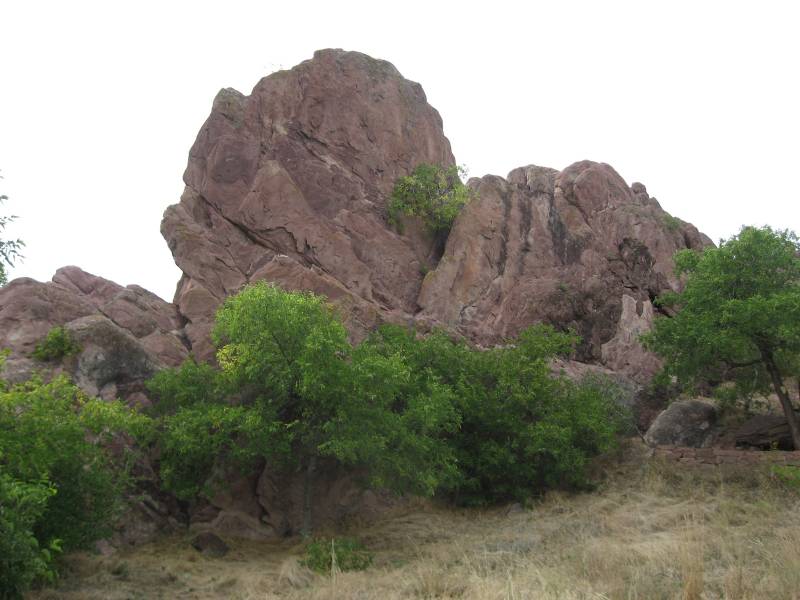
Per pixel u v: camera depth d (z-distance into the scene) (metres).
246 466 16.06
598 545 11.99
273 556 14.62
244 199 23.66
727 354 18.28
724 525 13.30
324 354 14.64
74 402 15.69
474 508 17.81
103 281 21.94
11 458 9.79
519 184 29.58
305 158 25.34
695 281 18.98
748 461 17.03
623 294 26.28
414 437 15.00
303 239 23.58
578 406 18.66
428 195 26.75
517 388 17.95
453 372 18.62
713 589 9.55
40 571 8.05
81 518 11.57
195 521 16.30
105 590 11.32
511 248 26.52
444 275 25.11
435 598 10.18
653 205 31.31
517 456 17.70
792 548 10.20
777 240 18.41
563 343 20.03
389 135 27.48
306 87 26.59
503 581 10.15
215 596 11.41
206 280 22.19
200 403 15.49
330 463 17.69
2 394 10.23
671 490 16.69
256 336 15.06
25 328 17.52
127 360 17.30
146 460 16.20
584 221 28.20
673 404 21.14
